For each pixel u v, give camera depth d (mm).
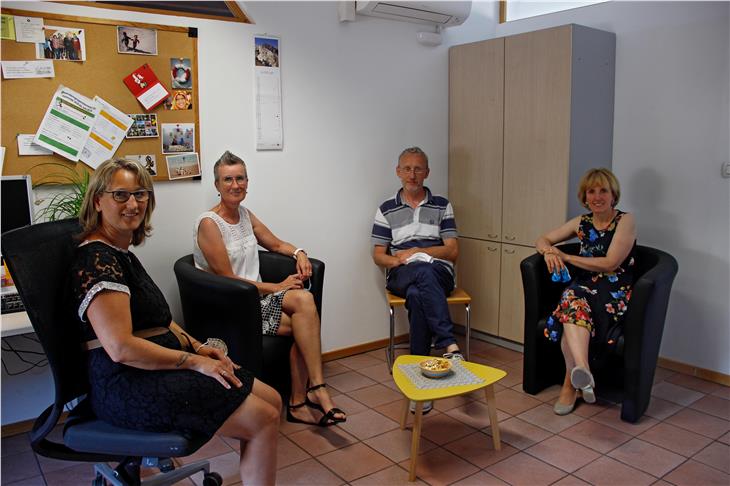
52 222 1749
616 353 2643
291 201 3234
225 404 1681
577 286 2793
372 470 2260
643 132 3273
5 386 2576
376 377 3201
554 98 3205
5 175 2422
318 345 2652
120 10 2619
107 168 1708
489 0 3955
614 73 3371
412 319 3018
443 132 3830
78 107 2551
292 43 3129
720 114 2947
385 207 3410
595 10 3439
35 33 2430
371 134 3502
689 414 2709
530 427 2594
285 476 2217
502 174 3527
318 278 2814
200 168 2900
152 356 1633
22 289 1510
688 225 3123
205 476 2080
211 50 2871
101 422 1691
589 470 2240
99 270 1614
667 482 2154
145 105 2707
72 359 1667
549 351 2957
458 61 3721
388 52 3506
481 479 2189
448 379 2248
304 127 3230
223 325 2422
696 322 3135
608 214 2820
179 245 2900
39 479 2230
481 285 3727
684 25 3049
